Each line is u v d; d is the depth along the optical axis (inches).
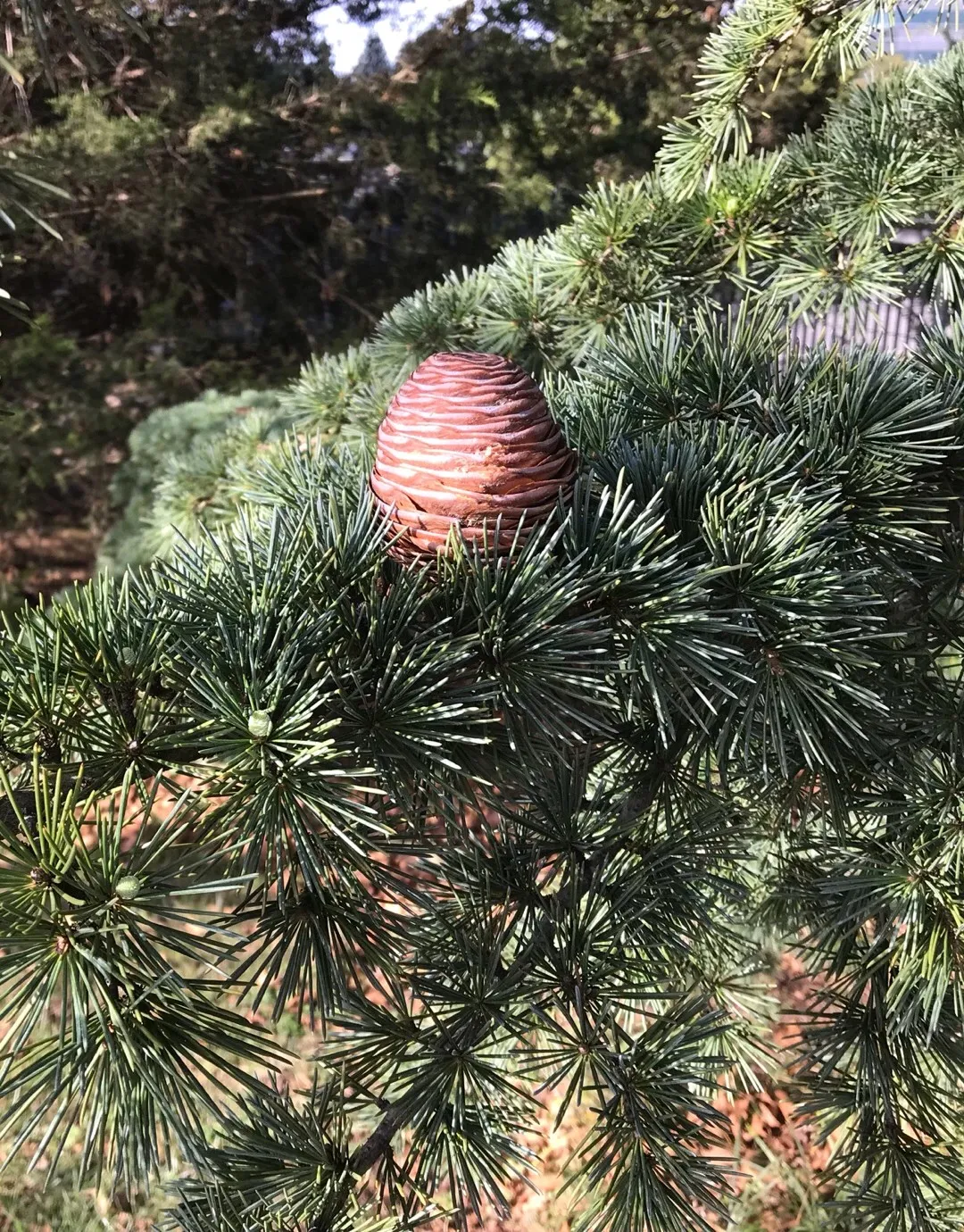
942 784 15.6
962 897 14.9
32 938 8.3
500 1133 12.8
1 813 9.7
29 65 44.9
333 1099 12.1
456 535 10.7
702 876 14.2
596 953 12.8
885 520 14.9
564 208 99.1
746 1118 34.3
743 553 12.5
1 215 8.2
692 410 16.1
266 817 9.2
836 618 12.4
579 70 93.7
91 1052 8.6
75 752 9.9
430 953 12.8
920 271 22.9
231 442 35.2
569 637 10.8
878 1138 15.8
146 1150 8.6
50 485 85.7
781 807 15.9
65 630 10.2
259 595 10.4
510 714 10.9
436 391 11.0
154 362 89.7
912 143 22.9
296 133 92.3
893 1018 15.7
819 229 23.4
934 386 17.2
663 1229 11.5
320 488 12.5
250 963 9.6
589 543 11.6
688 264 25.0
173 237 92.2
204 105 84.0
